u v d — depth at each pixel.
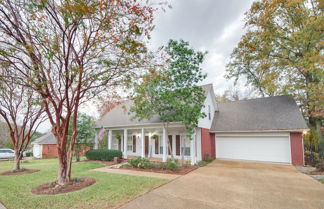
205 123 14.01
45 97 6.25
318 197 5.39
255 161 13.12
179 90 9.94
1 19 5.02
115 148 19.19
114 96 8.19
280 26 14.19
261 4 13.23
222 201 5.04
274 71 15.38
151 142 16.61
